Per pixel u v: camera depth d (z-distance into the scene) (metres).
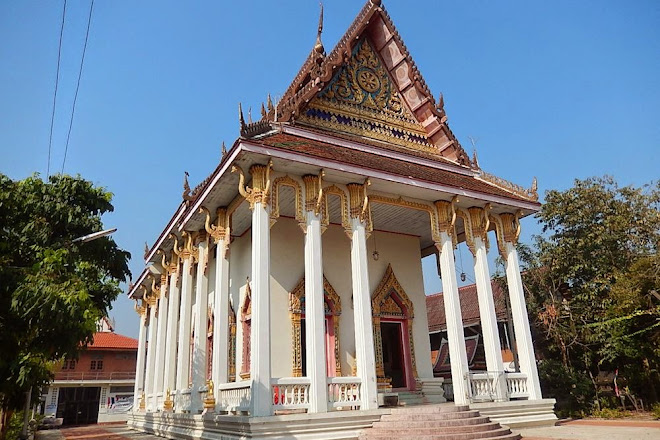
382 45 20.81
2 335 10.36
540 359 24.02
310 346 13.20
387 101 20.62
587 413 20.94
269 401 11.97
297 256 17.84
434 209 17.28
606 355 21.09
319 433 12.27
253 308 12.66
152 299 26.34
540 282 24.62
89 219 13.98
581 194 24.94
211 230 16.22
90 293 13.73
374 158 17.56
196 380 16.52
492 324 17.02
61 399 43.47
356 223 15.09
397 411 13.37
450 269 16.56
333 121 18.77
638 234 23.50
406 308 19.58
